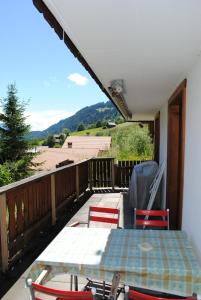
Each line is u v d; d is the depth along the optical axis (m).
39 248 4.04
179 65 2.89
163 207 5.70
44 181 4.73
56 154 20.39
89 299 1.55
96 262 2.16
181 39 2.13
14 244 3.53
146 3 1.57
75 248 2.43
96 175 9.02
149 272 2.04
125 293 1.55
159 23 1.84
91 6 1.60
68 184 6.38
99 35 2.05
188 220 3.04
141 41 2.18
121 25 1.87
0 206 3.19
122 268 2.07
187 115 3.13
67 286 2.93
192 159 2.85
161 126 6.56
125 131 22.02
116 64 2.86
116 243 2.54
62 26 1.89
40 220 4.48
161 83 3.86
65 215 5.76
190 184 2.94
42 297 2.72
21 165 19.05
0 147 19.50
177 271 2.02
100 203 6.88
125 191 8.42
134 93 4.69
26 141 20.22
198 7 1.61
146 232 2.82
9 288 2.93
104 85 4.02
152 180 5.98
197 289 1.98
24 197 3.90
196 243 2.63
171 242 2.57
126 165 9.35
